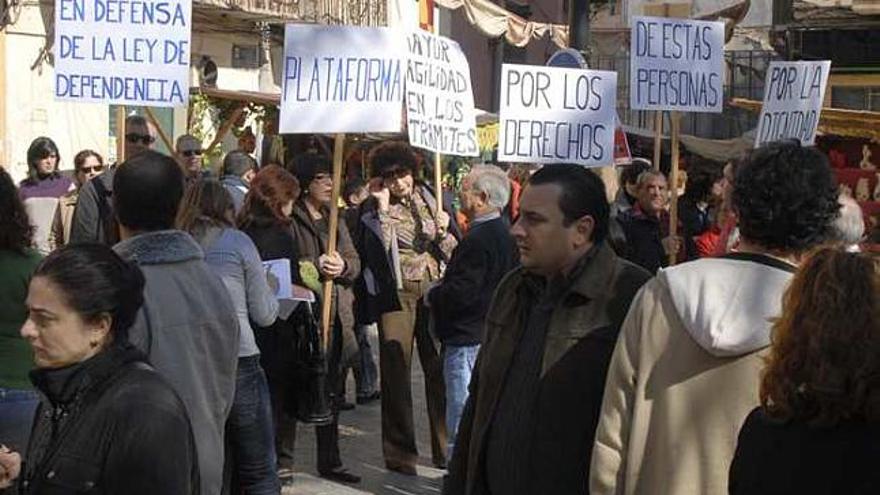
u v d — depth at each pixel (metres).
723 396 3.53
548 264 4.09
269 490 6.30
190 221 6.09
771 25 23.58
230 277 6.05
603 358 3.98
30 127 16.36
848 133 16.39
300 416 7.31
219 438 4.80
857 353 2.80
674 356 3.60
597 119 8.37
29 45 16.31
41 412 3.46
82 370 3.32
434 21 23.02
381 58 8.05
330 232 7.89
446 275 7.63
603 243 4.15
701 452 3.53
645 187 8.51
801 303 2.91
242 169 9.81
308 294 7.29
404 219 8.38
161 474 3.23
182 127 18.19
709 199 10.67
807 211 3.56
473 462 4.24
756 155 3.65
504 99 8.21
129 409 3.26
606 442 3.69
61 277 3.30
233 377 4.88
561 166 4.16
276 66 21.66
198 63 19.33
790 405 2.88
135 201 4.73
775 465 2.90
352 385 11.73
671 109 8.90
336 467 8.18
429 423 9.42
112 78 8.13
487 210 7.65
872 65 20.55
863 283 2.86
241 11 18.50
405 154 8.34
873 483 2.78
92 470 3.23
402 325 8.30
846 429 2.84
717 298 3.55
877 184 16.94
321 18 20.48
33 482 3.29
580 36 10.72
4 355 5.04
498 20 21.75
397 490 8.02
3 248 5.06
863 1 19.52
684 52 8.95
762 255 3.62
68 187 10.73
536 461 4.01
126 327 3.43
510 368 4.19
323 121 7.96
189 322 4.71
